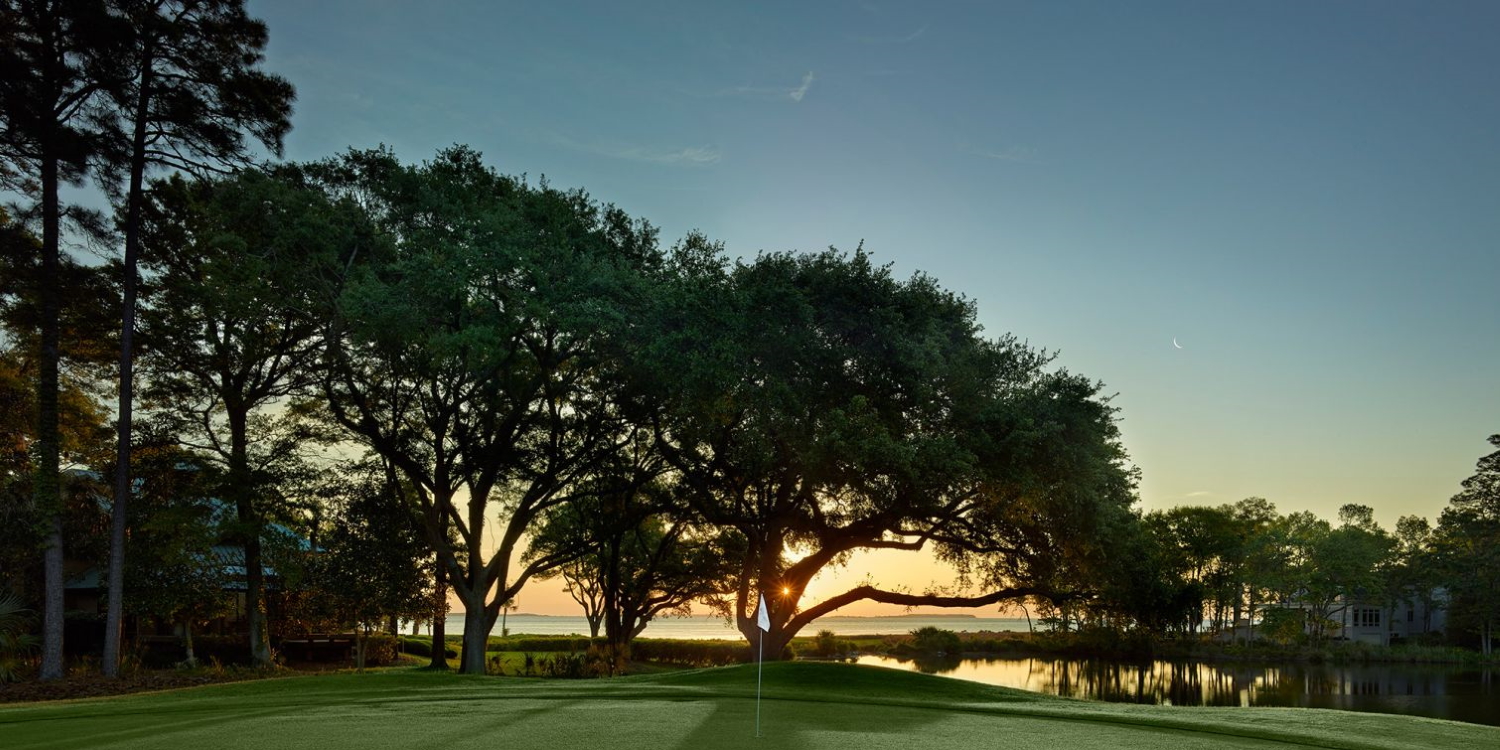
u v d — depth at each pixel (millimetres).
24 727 14570
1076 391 33562
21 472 35000
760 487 37562
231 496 35500
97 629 42188
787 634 38188
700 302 30312
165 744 12250
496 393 35312
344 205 32250
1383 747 13891
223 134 30891
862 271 33094
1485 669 73062
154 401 36906
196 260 36125
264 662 36281
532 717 14922
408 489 41156
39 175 30656
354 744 12055
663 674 23859
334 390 36531
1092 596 39656
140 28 28984
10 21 27562
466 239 29844
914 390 31531
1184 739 13922
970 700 19469
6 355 36500
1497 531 91500
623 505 41344
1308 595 86312
